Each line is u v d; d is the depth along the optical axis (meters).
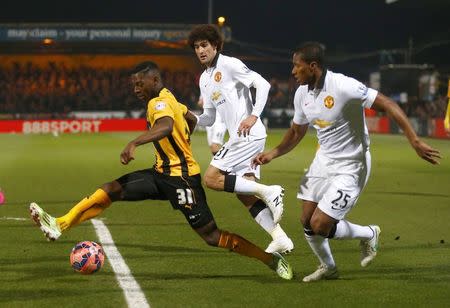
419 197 32.19
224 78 19.83
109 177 40.75
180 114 16.39
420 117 89.44
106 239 21.98
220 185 18.75
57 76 112.06
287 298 15.38
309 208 16.70
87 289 16.05
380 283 16.70
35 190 34.75
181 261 19.00
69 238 22.14
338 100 15.64
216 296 15.52
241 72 19.62
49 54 112.56
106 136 86.94
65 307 14.66
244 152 19.80
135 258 19.33
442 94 100.31
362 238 17.11
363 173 16.30
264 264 18.67
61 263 18.64
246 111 20.12
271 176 41.19
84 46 111.94
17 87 109.88
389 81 97.88
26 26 107.00
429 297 15.48
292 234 23.09
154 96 16.52
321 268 16.97
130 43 112.56
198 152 59.78
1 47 110.38
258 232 23.58
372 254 17.42
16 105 107.44
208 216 16.58
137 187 16.48
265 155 17.09
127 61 116.62
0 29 106.50
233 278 17.16
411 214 27.48
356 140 16.11
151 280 16.94
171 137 16.23
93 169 45.53
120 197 16.56
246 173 20.03
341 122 15.89
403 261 19.08
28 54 113.44
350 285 16.52
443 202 30.62
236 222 25.45
